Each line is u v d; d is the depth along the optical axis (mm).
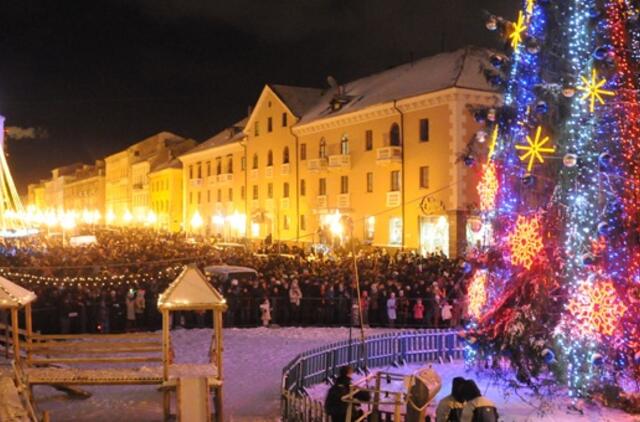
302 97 58688
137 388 16484
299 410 11844
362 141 46938
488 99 38906
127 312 24609
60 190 146375
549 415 13266
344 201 48656
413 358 18734
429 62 46156
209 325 26094
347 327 25156
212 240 57625
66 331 23453
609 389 13711
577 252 13180
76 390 15656
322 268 30188
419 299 24828
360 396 11578
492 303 15164
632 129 13039
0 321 23578
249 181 64500
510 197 14484
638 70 13289
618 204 12914
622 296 13094
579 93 12867
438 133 39844
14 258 33812
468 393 8883
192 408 12422
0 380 11352
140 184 99250
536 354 13633
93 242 49781
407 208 42375
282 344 21797
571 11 13297
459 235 38125
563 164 13086
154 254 37062
